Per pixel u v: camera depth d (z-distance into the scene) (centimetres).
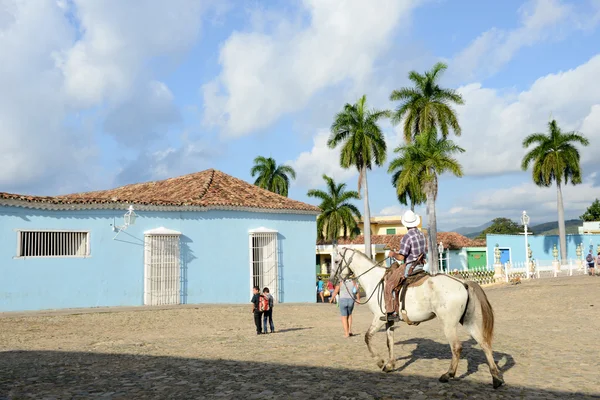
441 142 4269
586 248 5453
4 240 2141
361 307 2630
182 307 2359
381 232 7162
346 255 1048
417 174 4222
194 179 3117
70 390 821
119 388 831
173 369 991
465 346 1211
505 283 3612
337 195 5947
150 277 2456
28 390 825
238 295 2706
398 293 909
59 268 2256
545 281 3356
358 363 1013
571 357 1037
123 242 2414
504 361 1009
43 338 1550
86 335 1623
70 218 2292
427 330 1552
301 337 1494
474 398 730
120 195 3175
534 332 1444
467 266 6375
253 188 3170
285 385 825
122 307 2319
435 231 4134
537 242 5434
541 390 771
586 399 718
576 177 5175
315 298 2988
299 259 2956
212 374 933
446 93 4497
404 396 742
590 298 2222
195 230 2620
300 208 2959
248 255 2762
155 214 2511
